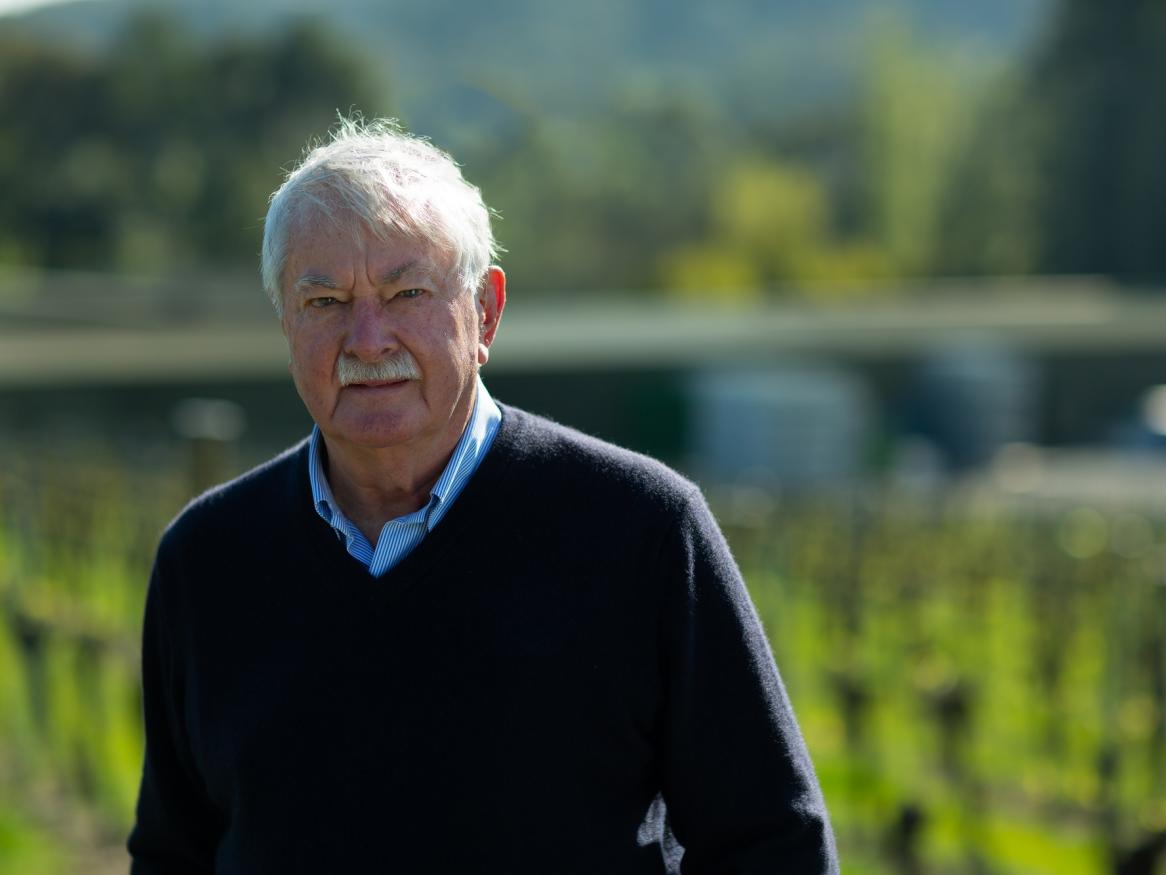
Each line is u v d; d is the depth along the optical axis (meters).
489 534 2.76
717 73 147.38
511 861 2.63
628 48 158.50
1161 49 80.31
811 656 11.62
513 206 83.25
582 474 2.80
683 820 2.79
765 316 48.28
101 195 64.50
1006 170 84.38
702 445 33.00
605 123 99.81
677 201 88.31
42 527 13.63
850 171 91.75
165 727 3.09
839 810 7.96
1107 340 41.84
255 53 68.31
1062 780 8.84
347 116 3.12
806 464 32.19
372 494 2.88
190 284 48.19
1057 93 83.12
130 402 27.58
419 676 2.70
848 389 34.72
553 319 46.47
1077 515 21.84
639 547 2.72
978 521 20.44
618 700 2.68
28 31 68.00
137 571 11.49
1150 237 79.88
